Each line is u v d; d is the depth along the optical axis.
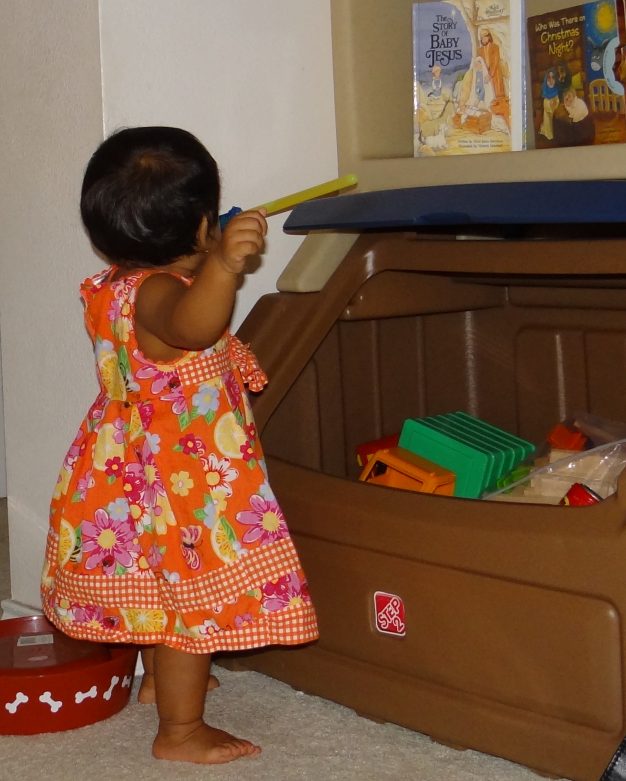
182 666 1.12
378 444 1.43
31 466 1.52
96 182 1.09
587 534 0.98
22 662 1.26
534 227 1.41
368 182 1.42
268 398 1.29
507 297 1.54
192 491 1.10
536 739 1.04
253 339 1.31
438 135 1.40
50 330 1.45
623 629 0.97
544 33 1.33
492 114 1.35
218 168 1.25
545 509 1.03
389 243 1.31
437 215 1.14
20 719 1.19
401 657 1.14
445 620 1.10
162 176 1.08
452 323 1.57
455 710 1.10
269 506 1.12
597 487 1.23
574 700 1.01
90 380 1.40
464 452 1.32
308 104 1.46
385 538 1.13
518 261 1.18
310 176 1.47
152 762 1.12
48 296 1.44
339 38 1.43
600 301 1.45
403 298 1.40
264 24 1.41
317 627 1.19
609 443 1.30
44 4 1.35
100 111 1.29
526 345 1.53
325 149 1.49
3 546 1.88
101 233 1.11
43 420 1.49
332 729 1.18
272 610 1.11
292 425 1.38
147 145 1.09
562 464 1.27
